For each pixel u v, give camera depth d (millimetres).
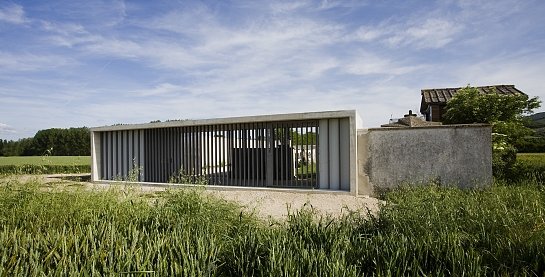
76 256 3305
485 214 4805
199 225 4383
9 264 3121
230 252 3811
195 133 12250
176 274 3057
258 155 11016
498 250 3566
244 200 8703
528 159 15438
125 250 3477
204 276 3148
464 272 3113
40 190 5816
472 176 8836
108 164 14000
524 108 14336
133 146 13414
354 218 5055
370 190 9781
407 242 3771
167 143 12742
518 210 5066
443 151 9133
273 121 10758
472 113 14266
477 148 8828
